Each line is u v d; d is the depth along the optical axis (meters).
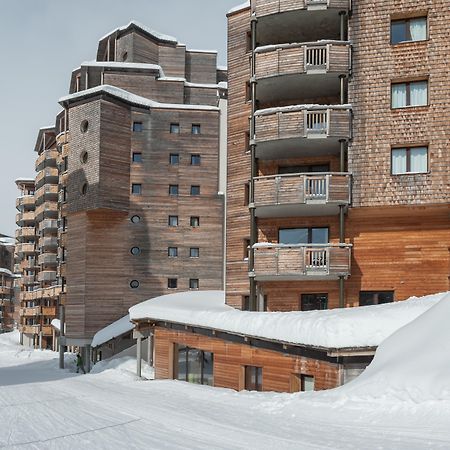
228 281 26.84
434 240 22.00
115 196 37.38
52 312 63.19
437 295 16.66
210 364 21.50
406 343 12.38
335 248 21.53
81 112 38.31
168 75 53.50
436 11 21.66
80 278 37.59
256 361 18.19
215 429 9.64
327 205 21.89
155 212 39.03
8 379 26.61
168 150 39.66
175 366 24.16
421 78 21.61
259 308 24.31
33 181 75.81
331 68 22.23
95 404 13.52
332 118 21.86
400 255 22.27
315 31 24.86
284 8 23.06
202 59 56.41
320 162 24.56
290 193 21.88
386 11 22.27
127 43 51.34
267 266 21.94
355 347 13.60
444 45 21.44
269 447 8.21
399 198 21.20
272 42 26.12
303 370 15.84
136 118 39.25
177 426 10.05
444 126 21.09
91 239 37.62
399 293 22.11
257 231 24.77
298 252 21.62
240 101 27.31
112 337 34.25
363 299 22.67
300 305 23.70
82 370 37.97
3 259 104.62
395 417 9.67
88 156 37.53
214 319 20.38
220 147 40.56
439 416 9.25
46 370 38.62
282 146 23.22
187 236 39.50
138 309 26.09
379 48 22.17
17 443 9.05
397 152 21.69
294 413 10.95
